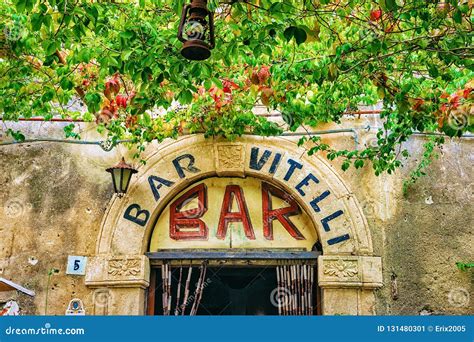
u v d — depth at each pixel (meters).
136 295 6.74
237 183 7.26
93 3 4.73
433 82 5.85
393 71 5.84
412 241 6.86
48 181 7.21
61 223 7.05
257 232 7.11
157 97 5.71
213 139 7.17
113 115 6.37
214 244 7.08
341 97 6.14
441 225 6.91
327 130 7.20
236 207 7.20
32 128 7.38
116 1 5.22
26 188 7.19
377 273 6.70
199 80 5.28
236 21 4.97
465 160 7.12
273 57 5.71
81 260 6.88
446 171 7.08
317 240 7.05
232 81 6.30
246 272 8.10
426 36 5.04
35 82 6.22
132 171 6.75
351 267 6.71
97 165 7.23
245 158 7.10
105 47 5.06
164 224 7.16
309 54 5.61
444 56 5.06
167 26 5.30
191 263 6.99
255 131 6.80
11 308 6.78
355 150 6.78
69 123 7.39
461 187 7.03
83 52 5.01
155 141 7.21
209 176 7.23
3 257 6.97
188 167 7.12
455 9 4.78
